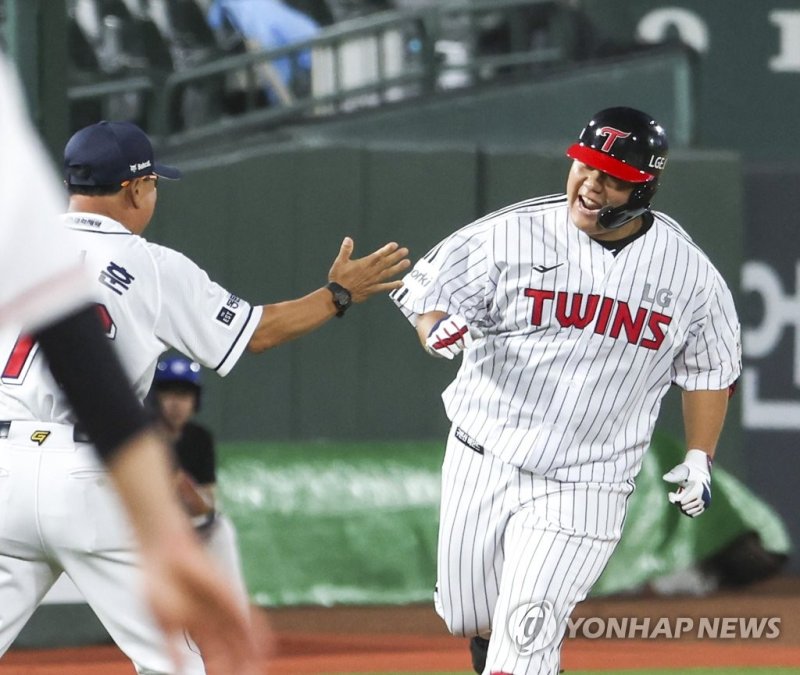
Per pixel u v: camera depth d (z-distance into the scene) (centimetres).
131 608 1345
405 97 3884
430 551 3300
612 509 1474
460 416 1516
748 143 4344
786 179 3672
